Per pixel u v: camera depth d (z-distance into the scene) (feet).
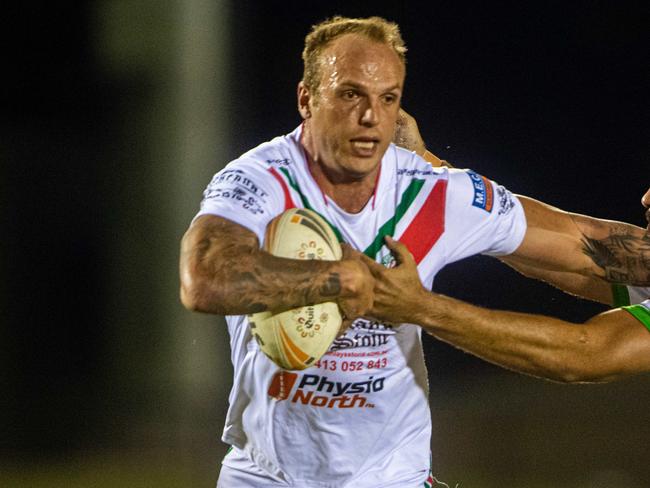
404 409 44.47
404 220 42.32
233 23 154.51
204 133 146.00
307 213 39.27
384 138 39.60
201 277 36.68
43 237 122.31
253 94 150.20
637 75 125.59
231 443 45.70
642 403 87.71
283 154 41.70
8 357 97.25
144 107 151.53
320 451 43.88
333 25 40.14
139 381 93.50
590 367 44.34
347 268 37.70
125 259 119.55
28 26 155.53
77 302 110.11
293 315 37.78
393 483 44.62
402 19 137.08
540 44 130.31
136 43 157.48
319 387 42.22
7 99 150.41
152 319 107.14
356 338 41.60
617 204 122.42
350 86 38.93
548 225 45.78
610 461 77.30
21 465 76.89
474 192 43.73
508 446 80.28
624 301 49.37
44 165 136.98
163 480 74.54
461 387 91.71
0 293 110.22
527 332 42.93
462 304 41.50
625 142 123.65
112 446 80.69
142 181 135.95
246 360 43.60
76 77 154.51
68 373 94.63
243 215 38.73
